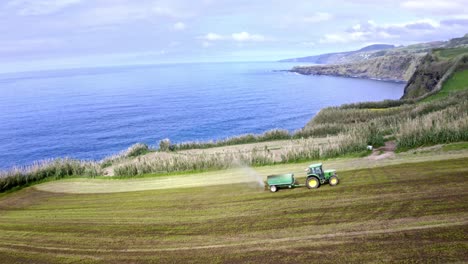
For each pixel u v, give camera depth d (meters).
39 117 108.81
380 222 13.19
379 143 28.59
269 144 40.75
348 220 13.80
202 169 29.41
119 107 124.31
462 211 13.20
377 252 11.05
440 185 16.39
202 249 13.09
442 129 25.62
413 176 18.39
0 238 17.31
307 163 26.55
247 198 18.73
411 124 28.92
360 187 17.77
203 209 17.83
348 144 27.78
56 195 26.58
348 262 10.73
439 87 66.06
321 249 11.78
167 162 31.33
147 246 14.03
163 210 18.61
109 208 20.52
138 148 45.16
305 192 18.25
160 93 170.00
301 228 13.69
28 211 22.42
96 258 13.59
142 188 25.47
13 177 31.45
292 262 11.23
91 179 31.56
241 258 11.98
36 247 15.54
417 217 13.18
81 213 20.12
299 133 43.78
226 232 14.34
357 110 57.53
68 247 15.04
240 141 45.12
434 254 10.50
